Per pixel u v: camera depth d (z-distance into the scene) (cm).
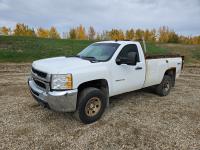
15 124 428
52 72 388
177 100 637
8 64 1388
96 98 440
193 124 454
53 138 378
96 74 432
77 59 479
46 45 2402
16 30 7188
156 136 395
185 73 1252
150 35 8056
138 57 547
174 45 3353
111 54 486
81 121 431
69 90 390
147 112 521
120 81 496
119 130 416
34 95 445
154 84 624
